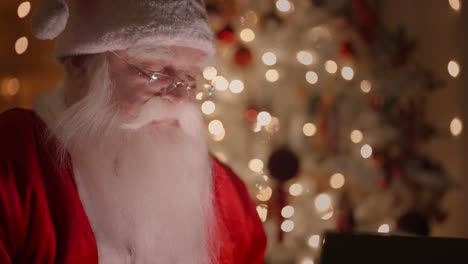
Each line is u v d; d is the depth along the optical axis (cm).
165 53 117
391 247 95
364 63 239
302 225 215
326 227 216
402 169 233
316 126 232
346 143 232
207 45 121
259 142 212
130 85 118
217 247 128
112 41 117
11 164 111
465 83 225
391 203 227
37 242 110
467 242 95
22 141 114
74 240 110
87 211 116
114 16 117
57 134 118
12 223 109
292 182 218
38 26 115
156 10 117
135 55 117
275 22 217
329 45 224
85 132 118
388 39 239
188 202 122
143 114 117
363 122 232
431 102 238
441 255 95
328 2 230
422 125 237
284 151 205
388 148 238
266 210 207
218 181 134
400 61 239
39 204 111
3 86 192
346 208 228
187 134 122
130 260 117
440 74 233
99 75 119
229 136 212
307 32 224
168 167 120
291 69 218
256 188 208
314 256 212
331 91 229
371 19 242
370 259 95
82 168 117
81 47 119
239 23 218
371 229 226
